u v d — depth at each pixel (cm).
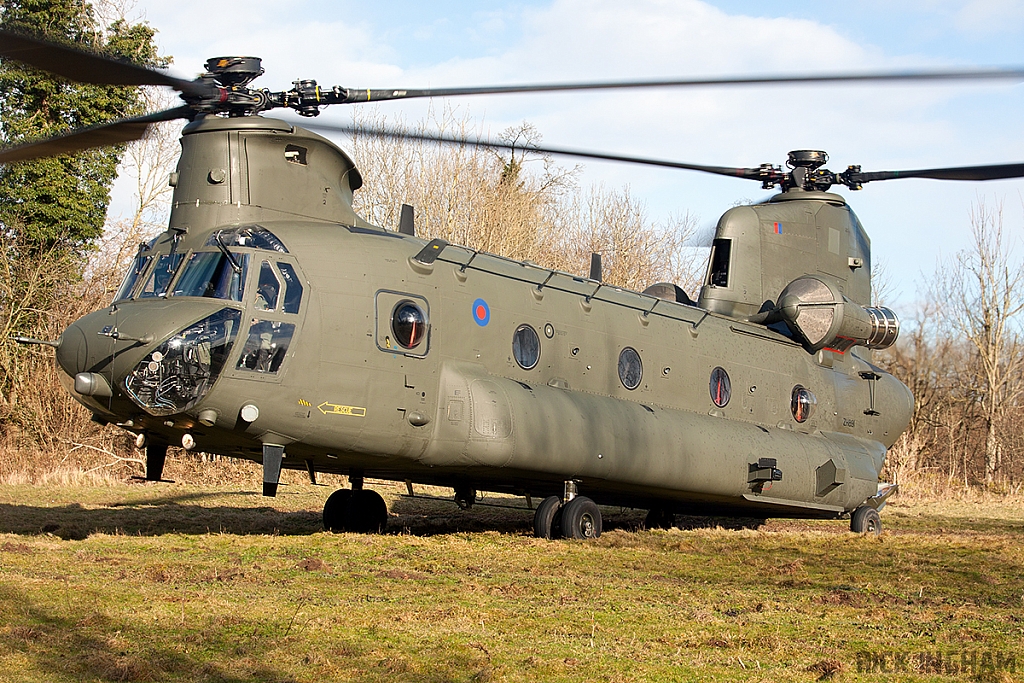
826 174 1870
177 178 1184
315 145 1223
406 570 962
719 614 793
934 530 1789
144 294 1112
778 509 1684
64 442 2691
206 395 1052
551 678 577
